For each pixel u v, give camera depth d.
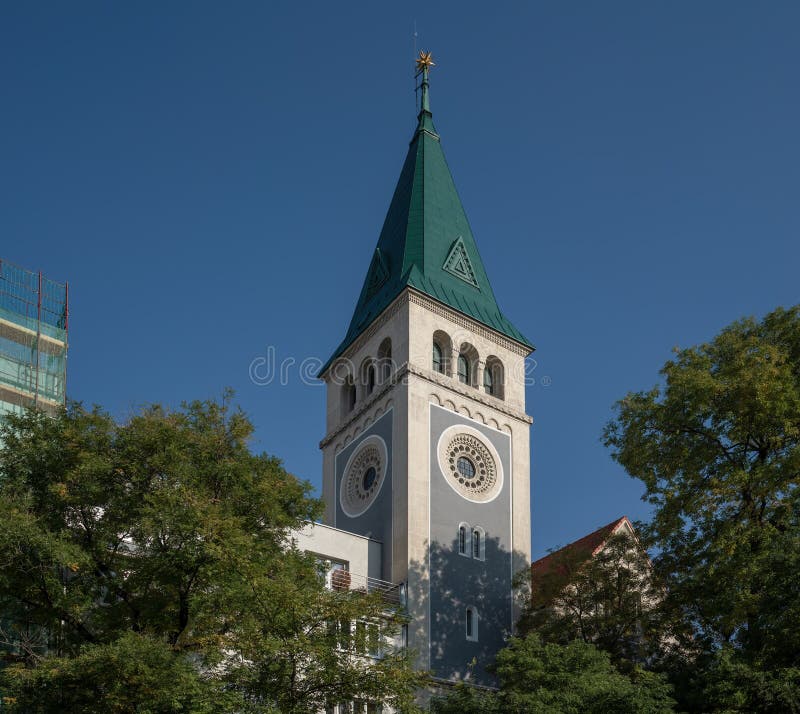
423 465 63.12
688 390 46.72
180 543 34.97
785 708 39.53
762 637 41.62
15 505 35.00
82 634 36.28
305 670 35.19
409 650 38.75
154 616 35.62
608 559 53.25
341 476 69.00
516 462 68.19
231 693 32.94
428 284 68.69
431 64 82.56
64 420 39.28
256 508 38.47
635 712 39.56
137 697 31.73
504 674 45.44
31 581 35.09
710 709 41.91
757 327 50.19
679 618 47.09
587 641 51.06
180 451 37.88
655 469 48.44
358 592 39.81
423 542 61.06
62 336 60.78
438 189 75.25
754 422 45.84
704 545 47.31
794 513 43.66
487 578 63.12
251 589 34.00
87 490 36.88
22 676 32.25
